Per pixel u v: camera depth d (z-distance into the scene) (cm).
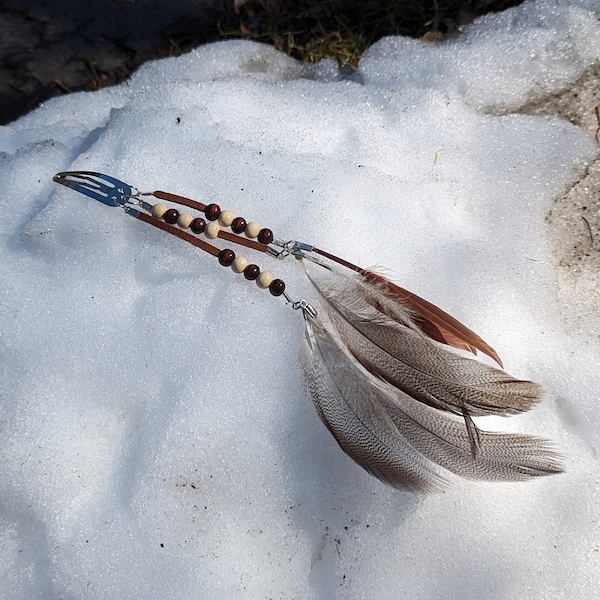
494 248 43
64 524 38
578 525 37
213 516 37
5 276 43
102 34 54
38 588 37
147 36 55
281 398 39
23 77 54
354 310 38
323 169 44
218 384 39
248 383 39
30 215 45
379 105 49
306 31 55
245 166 44
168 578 36
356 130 48
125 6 54
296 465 38
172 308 40
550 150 46
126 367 40
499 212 44
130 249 42
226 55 54
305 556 37
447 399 36
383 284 39
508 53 50
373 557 37
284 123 48
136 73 54
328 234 42
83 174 44
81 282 42
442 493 37
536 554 37
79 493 38
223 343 40
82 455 39
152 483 38
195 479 38
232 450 38
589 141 47
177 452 38
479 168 46
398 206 43
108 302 41
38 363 40
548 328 42
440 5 54
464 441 36
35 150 48
